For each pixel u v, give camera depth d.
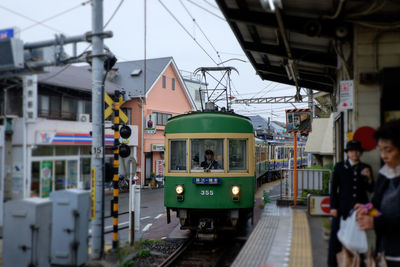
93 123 7.66
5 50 6.95
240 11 6.51
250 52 9.40
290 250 6.62
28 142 8.84
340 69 7.40
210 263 8.16
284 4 5.81
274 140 27.48
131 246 8.65
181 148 9.68
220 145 9.52
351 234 4.20
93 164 7.63
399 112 5.55
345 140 7.06
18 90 9.05
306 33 6.07
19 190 8.64
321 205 8.20
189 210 9.61
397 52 5.64
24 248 5.53
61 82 15.01
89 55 7.62
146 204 17.97
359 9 5.67
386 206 3.17
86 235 6.76
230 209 9.36
